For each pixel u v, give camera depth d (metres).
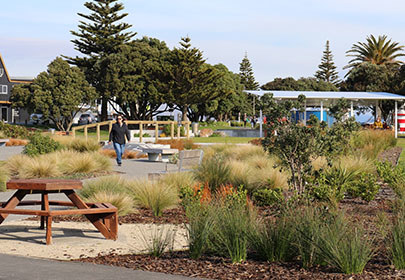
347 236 5.80
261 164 15.91
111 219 7.42
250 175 12.00
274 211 8.62
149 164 20.11
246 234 6.24
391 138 26.91
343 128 10.70
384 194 11.29
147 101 66.25
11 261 5.95
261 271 5.62
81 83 59.78
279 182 11.51
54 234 7.71
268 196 10.02
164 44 68.25
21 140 30.17
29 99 58.25
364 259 5.56
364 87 70.44
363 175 10.84
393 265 5.77
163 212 9.72
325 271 5.62
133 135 42.69
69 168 16.33
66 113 58.38
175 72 60.12
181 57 60.59
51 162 16.41
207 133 48.72
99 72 62.28
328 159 10.55
